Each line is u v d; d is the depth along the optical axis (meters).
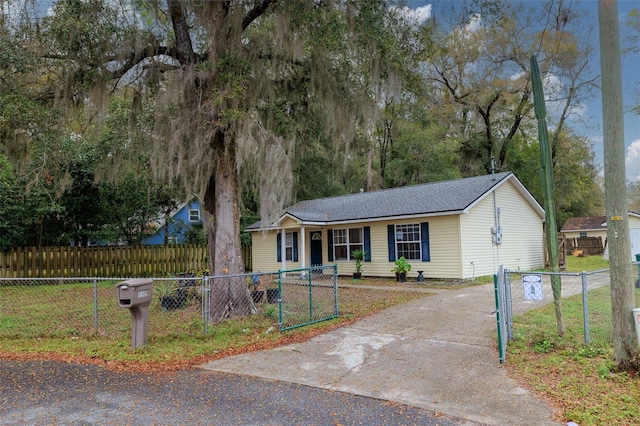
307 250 18.34
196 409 3.94
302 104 9.62
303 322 7.83
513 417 3.67
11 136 8.53
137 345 6.22
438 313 8.45
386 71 8.25
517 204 17.19
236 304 8.36
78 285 14.41
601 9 4.89
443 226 14.41
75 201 16.66
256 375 4.94
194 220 25.14
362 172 26.48
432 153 26.17
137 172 10.77
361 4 7.68
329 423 3.61
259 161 7.66
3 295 12.16
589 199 40.88
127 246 17.28
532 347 5.75
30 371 5.18
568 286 12.44
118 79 8.85
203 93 8.19
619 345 4.72
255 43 8.40
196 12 7.85
